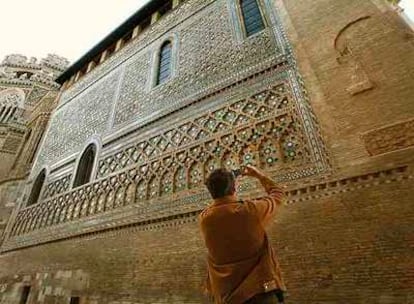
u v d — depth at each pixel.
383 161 3.51
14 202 11.56
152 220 5.68
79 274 6.38
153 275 4.95
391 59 4.11
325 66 4.78
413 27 4.25
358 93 4.16
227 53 6.78
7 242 10.15
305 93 4.80
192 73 7.32
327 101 4.43
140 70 9.53
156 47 9.54
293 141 4.59
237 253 1.34
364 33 4.64
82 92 12.33
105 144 8.60
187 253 4.73
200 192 5.25
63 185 9.37
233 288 1.27
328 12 5.41
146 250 5.37
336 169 3.85
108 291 5.47
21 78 21.53
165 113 7.18
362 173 3.60
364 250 3.18
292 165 4.39
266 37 6.18
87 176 8.72
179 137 6.45
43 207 9.51
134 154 7.31
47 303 6.73
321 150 4.15
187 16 9.10
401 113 3.64
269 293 1.24
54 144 11.70
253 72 5.88
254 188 4.56
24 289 7.85
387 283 2.90
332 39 4.98
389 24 4.43
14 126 17.61
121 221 6.32
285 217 3.96
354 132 3.92
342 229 3.43
